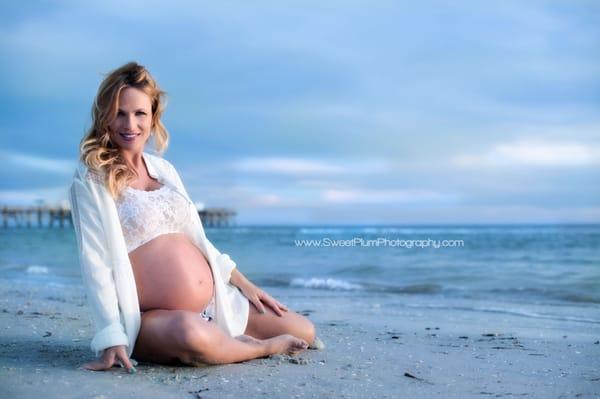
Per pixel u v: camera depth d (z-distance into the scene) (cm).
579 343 474
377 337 494
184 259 352
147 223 346
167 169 374
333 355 393
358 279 1238
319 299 884
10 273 1392
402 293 988
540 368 368
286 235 4741
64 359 359
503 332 540
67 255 2189
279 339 370
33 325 512
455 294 962
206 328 327
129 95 339
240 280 394
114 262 330
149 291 343
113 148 349
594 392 306
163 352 328
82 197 336
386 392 299
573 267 1438
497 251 2142
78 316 588
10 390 281
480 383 323
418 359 389
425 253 2084
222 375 320
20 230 7444
